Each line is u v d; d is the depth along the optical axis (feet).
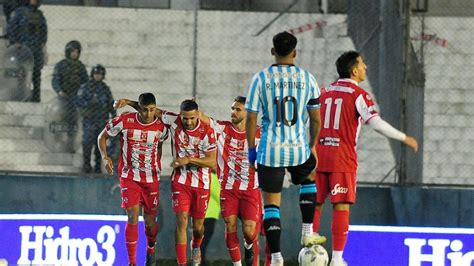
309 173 90.07
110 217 120.78
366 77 136.05
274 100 87.25
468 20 138.41
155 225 117.29
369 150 131.23
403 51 131.13
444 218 129.59
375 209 129.90
